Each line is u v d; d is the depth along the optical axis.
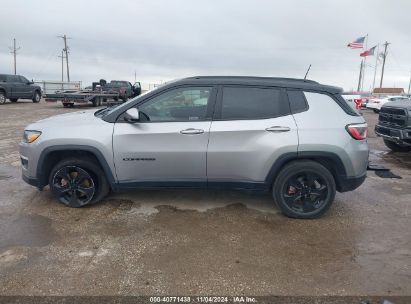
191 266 3.48
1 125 13.30
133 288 3.12
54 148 4.62
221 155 4.50
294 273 3.40
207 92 4.58
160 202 5.13
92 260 3.55
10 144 9.56
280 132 4.46
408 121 8.13
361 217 4.79
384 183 6.45
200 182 4.66
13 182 5.99
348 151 4.50
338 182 4.65
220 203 5.14
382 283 3.26
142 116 4.58
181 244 3.92
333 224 4.54
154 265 3.49
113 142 4.55
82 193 4.84
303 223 4.55
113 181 4.68
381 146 10.69
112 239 4.00
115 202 5.09
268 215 4.77
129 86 27.44
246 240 4.04
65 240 3.96
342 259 3.67
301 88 4.61
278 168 4.52
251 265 3.52
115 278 3.26
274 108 4.55
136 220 4.51
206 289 3.13
